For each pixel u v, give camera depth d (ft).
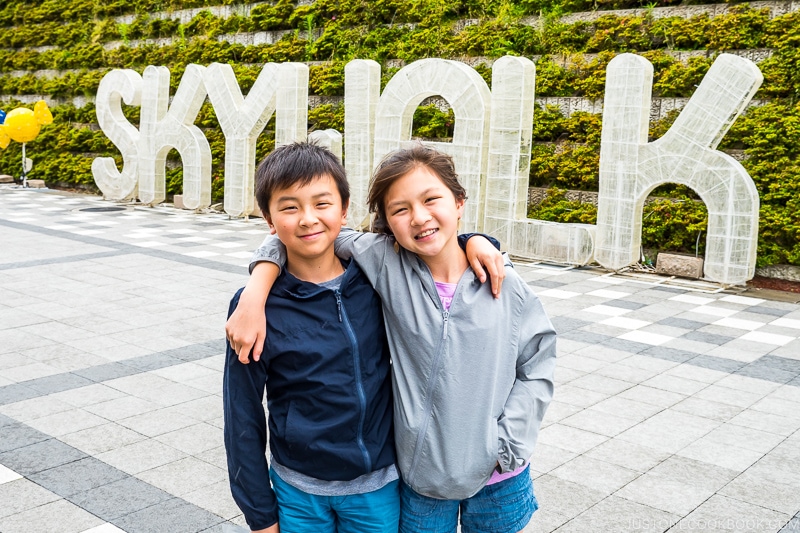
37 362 17.70
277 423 6.34
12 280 26.32
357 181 35.65
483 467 6.38
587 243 29.43
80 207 45.70
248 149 40.19
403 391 6.43
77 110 57.00
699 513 11.13
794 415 15.15
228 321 6.12
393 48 41.01
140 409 14.90
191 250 32.55
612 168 28.53
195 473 12.19
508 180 30.78
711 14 30.89
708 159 26.35
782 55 28.84
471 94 30.71
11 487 11.57
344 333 6.23
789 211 28.45
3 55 62.75
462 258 6.61
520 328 6.63
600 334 20.95
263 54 46.85
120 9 55.47
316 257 6.28
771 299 25.79
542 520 10.86
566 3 34.65
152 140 44.80
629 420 14.76
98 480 11.88
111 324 21.04
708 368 18.11
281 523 6.48
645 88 27.55
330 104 43.68
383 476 6.51
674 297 25.72
